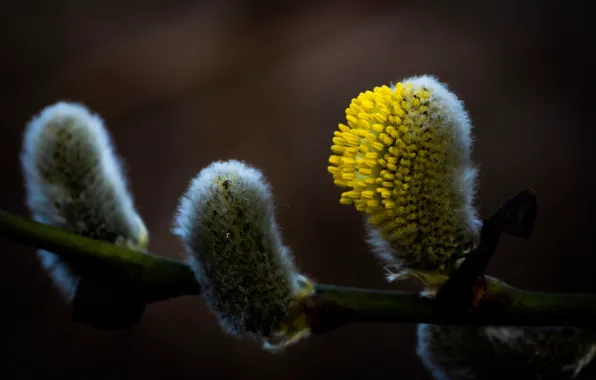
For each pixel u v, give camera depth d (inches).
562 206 23.9
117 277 8.8
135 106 27.3
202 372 22.1
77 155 9.0
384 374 21.3
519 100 26.5
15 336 22.5
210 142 26.7
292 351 21.8
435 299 8.7
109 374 22.3
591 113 25.4
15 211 24.8
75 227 9.1
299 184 24.9
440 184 8.6
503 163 25.3
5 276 23.0
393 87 8.8
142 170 26.3
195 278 8.8
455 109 8.6
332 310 8.7
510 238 23.3
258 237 8.6
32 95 27.4
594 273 22.5
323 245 23.5
